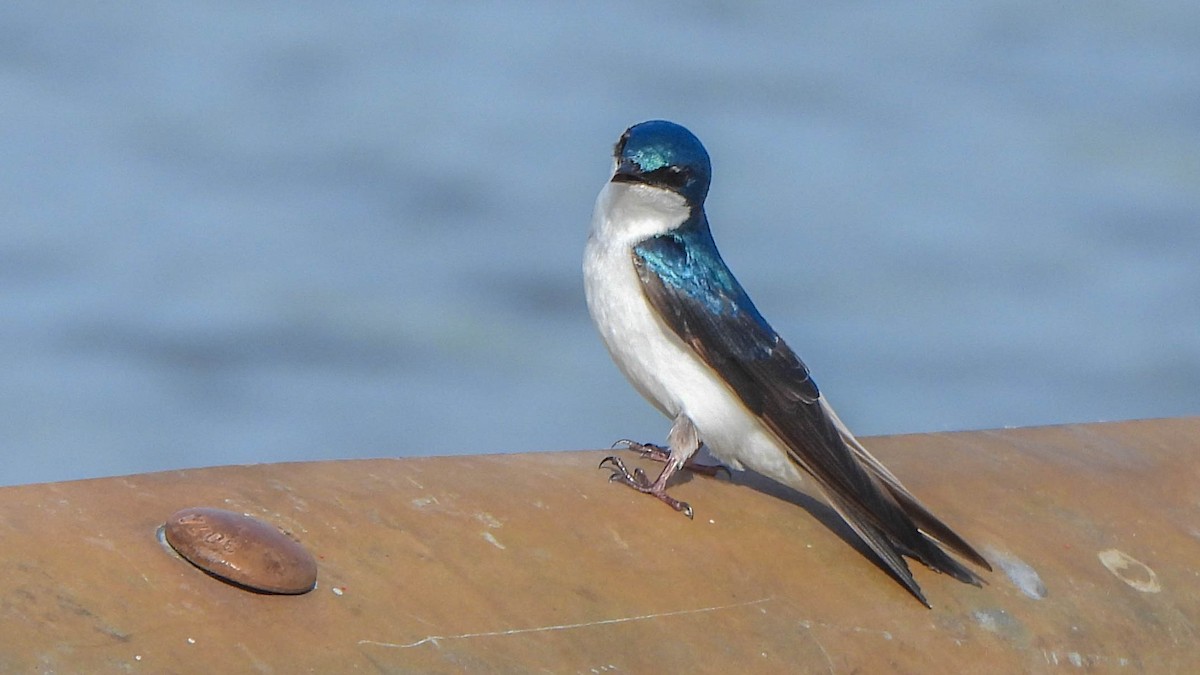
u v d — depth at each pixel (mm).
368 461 7293
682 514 7355
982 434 8945
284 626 5668
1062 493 8117
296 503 6559
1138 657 7066
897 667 6570
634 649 6133
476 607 6098
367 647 5680
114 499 6285
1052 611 7141
